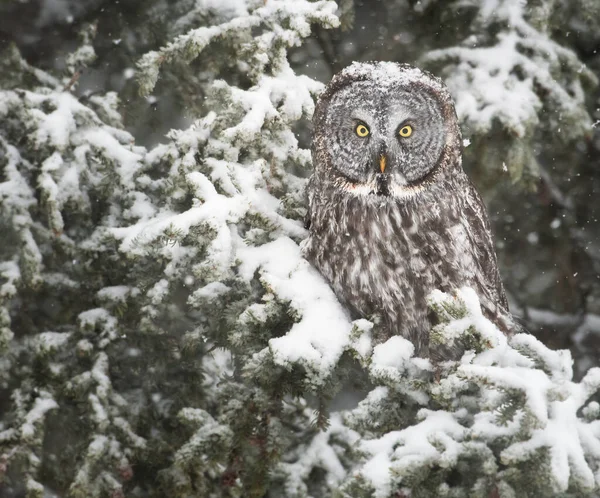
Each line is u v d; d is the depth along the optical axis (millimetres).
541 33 13859
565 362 8328
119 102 12578
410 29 14758
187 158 10758
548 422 7859
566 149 15367
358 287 10875
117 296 11312
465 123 13414
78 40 13398
